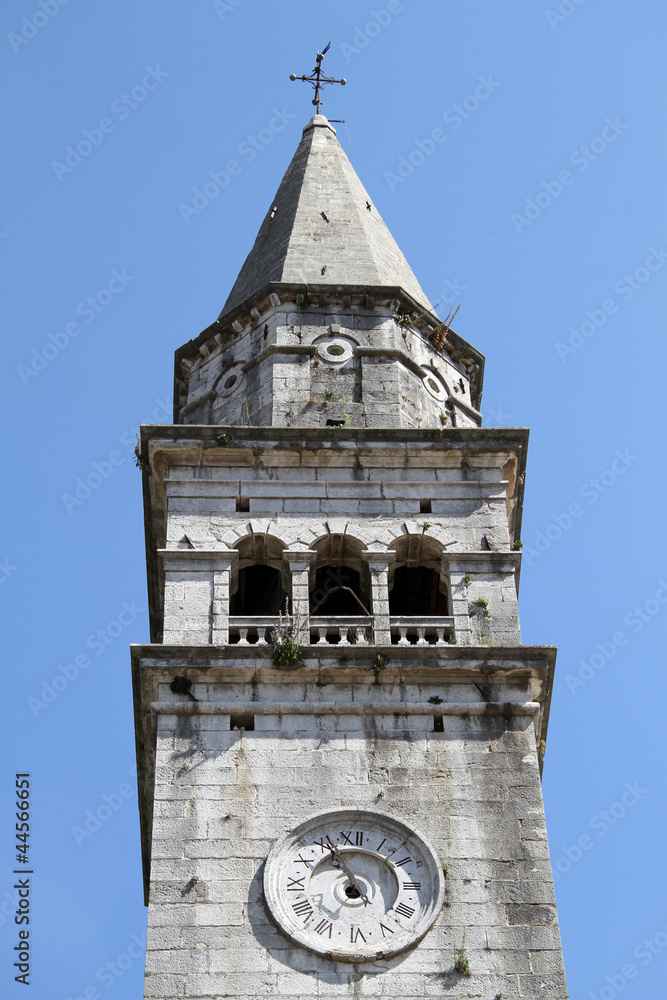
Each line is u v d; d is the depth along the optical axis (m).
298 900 43.12
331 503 51.53
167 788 45.06
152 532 53.38
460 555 50.47
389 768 45.69
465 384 59.12
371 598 49.62
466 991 41.56
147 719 47.25
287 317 57.00
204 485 51.72
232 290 61.53
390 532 50.91
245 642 47.38
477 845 44.31
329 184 63.91
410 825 44.56
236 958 41.91
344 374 55.78
